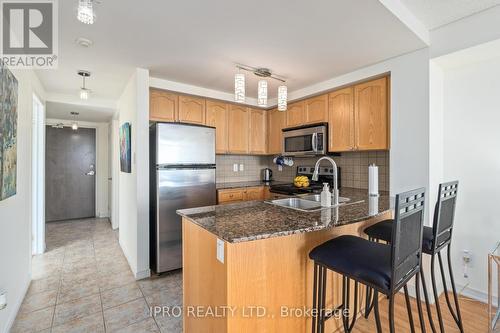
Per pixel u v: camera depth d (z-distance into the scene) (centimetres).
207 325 140
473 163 221
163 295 228
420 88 219
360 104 273
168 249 272
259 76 285
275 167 435
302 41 205
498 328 179
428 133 215
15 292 199
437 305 160
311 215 155
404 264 121
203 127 296
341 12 165
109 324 187
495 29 180
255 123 394
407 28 185
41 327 184
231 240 109
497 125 210
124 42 206
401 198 113
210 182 300
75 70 267
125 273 273
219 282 128
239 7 159
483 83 216
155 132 270
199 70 268
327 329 171
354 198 224
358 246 141
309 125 322
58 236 410
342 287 179
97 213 547
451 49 201
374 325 185
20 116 208
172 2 154
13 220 192
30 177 247
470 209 223
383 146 252
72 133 523
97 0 151
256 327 131
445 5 179
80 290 237
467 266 224
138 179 262
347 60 243
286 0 152
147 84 267
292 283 147
